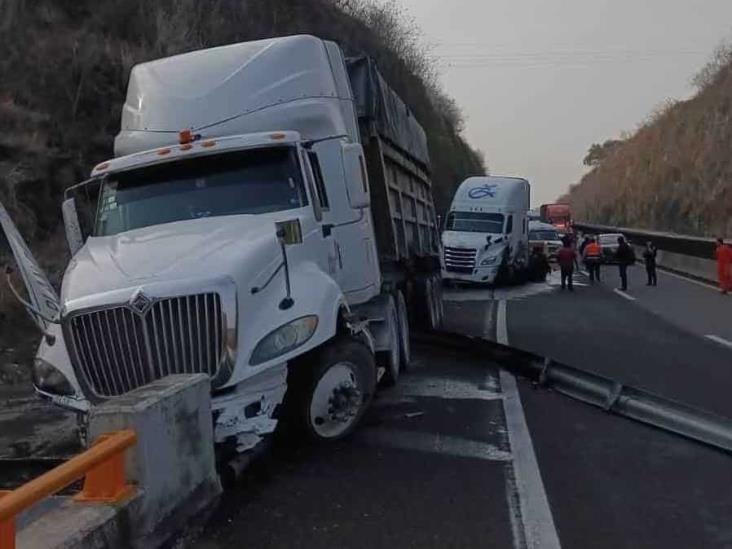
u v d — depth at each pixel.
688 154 53.78
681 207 52.53
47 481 3.75
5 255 15.98
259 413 6.40
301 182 7.68
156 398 5.02
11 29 21.39
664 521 5.50
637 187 63.97
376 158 10.37
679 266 35.41
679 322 17.11
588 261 31.06
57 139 20.14
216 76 8.57
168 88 8.63
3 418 9.12
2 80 20.44
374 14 49.28
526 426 8.06
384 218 10.48
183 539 5.14
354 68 10.26
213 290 6.14
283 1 34.41
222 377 6.11
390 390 9.85
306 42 8.73
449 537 5.25
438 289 16.52
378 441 7.53
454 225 29.19
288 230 7.02
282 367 6.53
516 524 5.46
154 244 6.90
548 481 6.37
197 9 27.02
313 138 8.35
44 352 6.77
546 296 24.56
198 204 7.64
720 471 6.59
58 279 15.92
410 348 13.09
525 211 30.55
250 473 6.65
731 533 5.29
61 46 22.05
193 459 5.46
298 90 8.46
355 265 8.51
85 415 6.42
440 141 56.62
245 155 7.86
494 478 6.45
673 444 7.39
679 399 9.21
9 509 3.45
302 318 6.63
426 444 7.43
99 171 8.08
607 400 8.70
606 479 6.41
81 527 4.20
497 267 27.41
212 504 5.63
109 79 22.20
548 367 10.06
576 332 15.45
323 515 5.70
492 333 15.38
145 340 6.15
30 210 17.75
